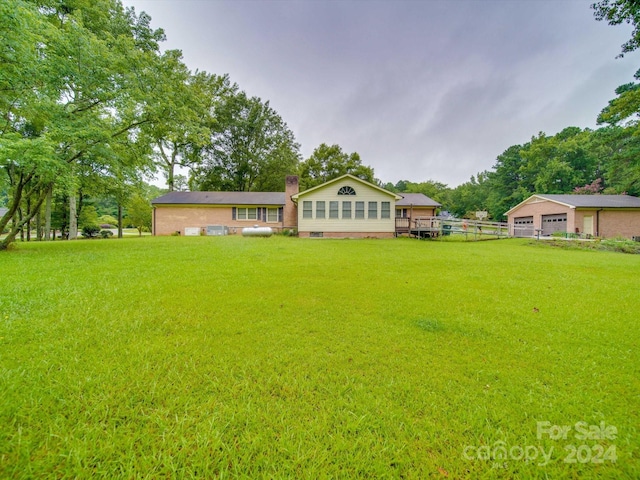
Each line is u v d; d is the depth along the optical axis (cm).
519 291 439
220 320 298
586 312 342
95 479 119
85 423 146
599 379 196
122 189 1636
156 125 1159
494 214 3944
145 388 176
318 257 766
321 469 127
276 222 2067
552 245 1340
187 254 789
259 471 126
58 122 848
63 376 184
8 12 674
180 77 1216
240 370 202
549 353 235
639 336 272
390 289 437
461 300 386
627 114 1609
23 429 139
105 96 964
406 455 134
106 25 1288
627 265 725
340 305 356
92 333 254
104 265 593
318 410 162
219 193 2222
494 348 243
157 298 366
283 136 3086
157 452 132
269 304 354
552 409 164
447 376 198
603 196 2119
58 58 840
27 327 261
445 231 1891
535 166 3406
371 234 1766
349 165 3341
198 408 161
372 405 166
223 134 2778
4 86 765
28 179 884
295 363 213
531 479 123
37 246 1002
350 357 224
